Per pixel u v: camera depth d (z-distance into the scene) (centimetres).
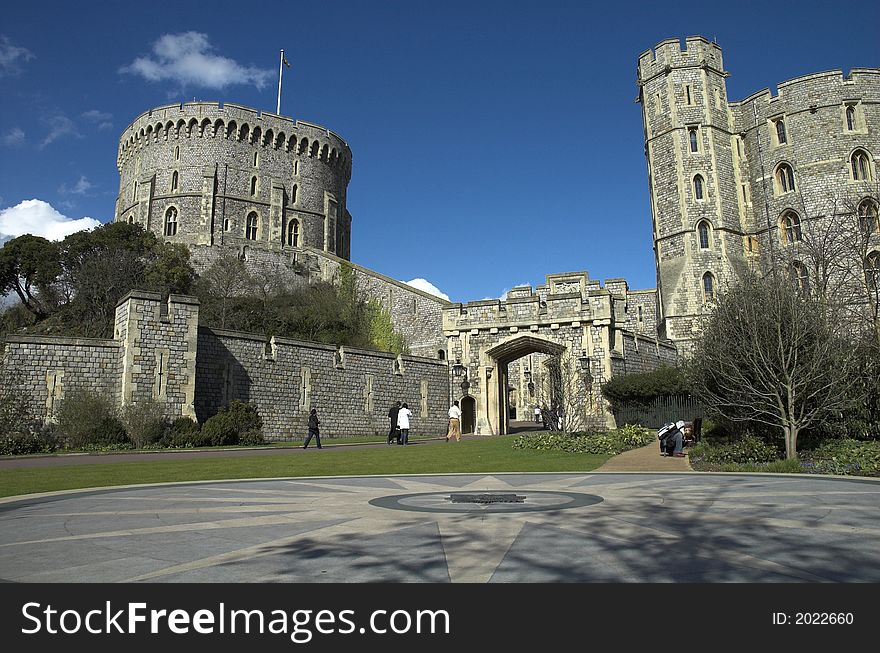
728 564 504
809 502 828
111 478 1284
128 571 511
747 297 1794
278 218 7169
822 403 1593
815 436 1788
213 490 1066
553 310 3216
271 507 846
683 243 4822
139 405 2259
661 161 5038
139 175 7219
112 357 2378
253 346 2750
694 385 2048
